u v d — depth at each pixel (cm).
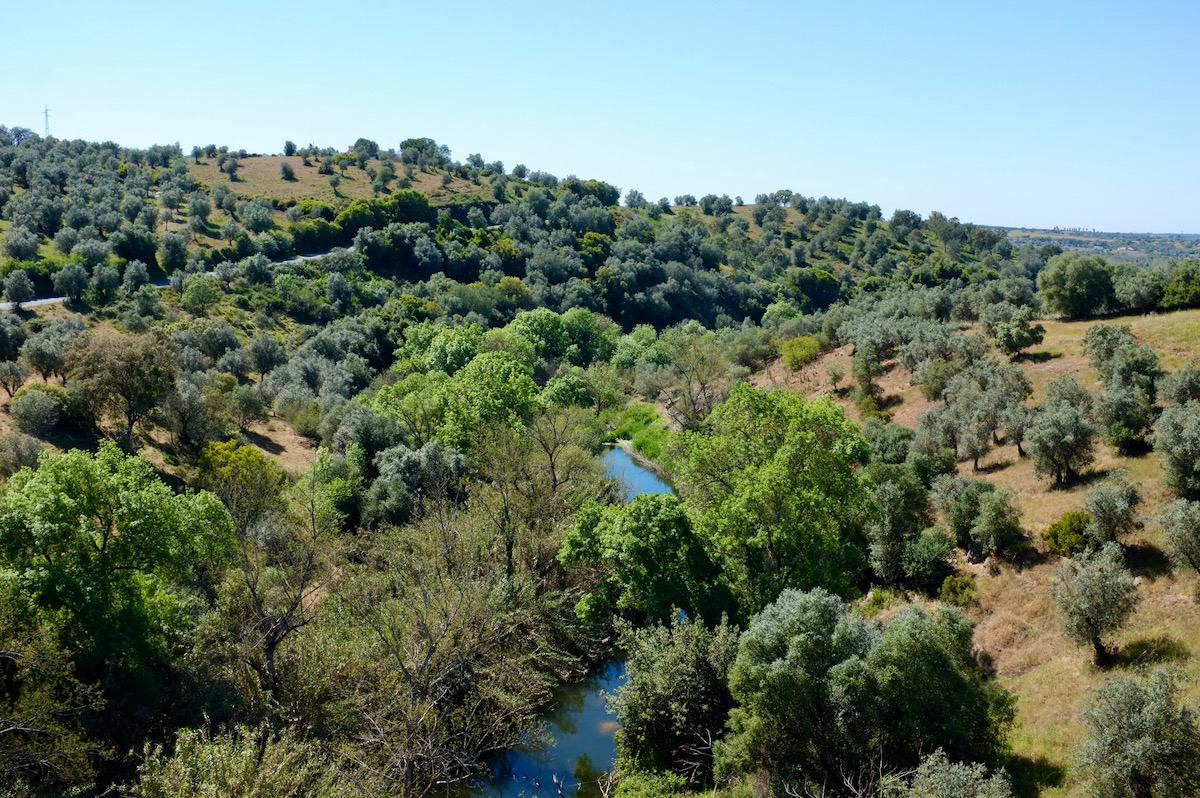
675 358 8888
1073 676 2562
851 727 2089
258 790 1692
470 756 2583
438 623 2725
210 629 2723
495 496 3969
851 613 3050
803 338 8662
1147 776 1797
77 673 2367
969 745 2092
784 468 3059
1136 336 5588
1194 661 2353
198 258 10231
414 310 10244
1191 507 2706
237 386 6725
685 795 2406
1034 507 3719
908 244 18675
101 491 2564
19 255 8556
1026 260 16438
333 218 13362
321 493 3947
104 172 12650
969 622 2422
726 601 3109
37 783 2014
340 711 2559
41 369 5844
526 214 15738
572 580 3844
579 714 3203
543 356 9688
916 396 6412
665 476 6056
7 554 2284
